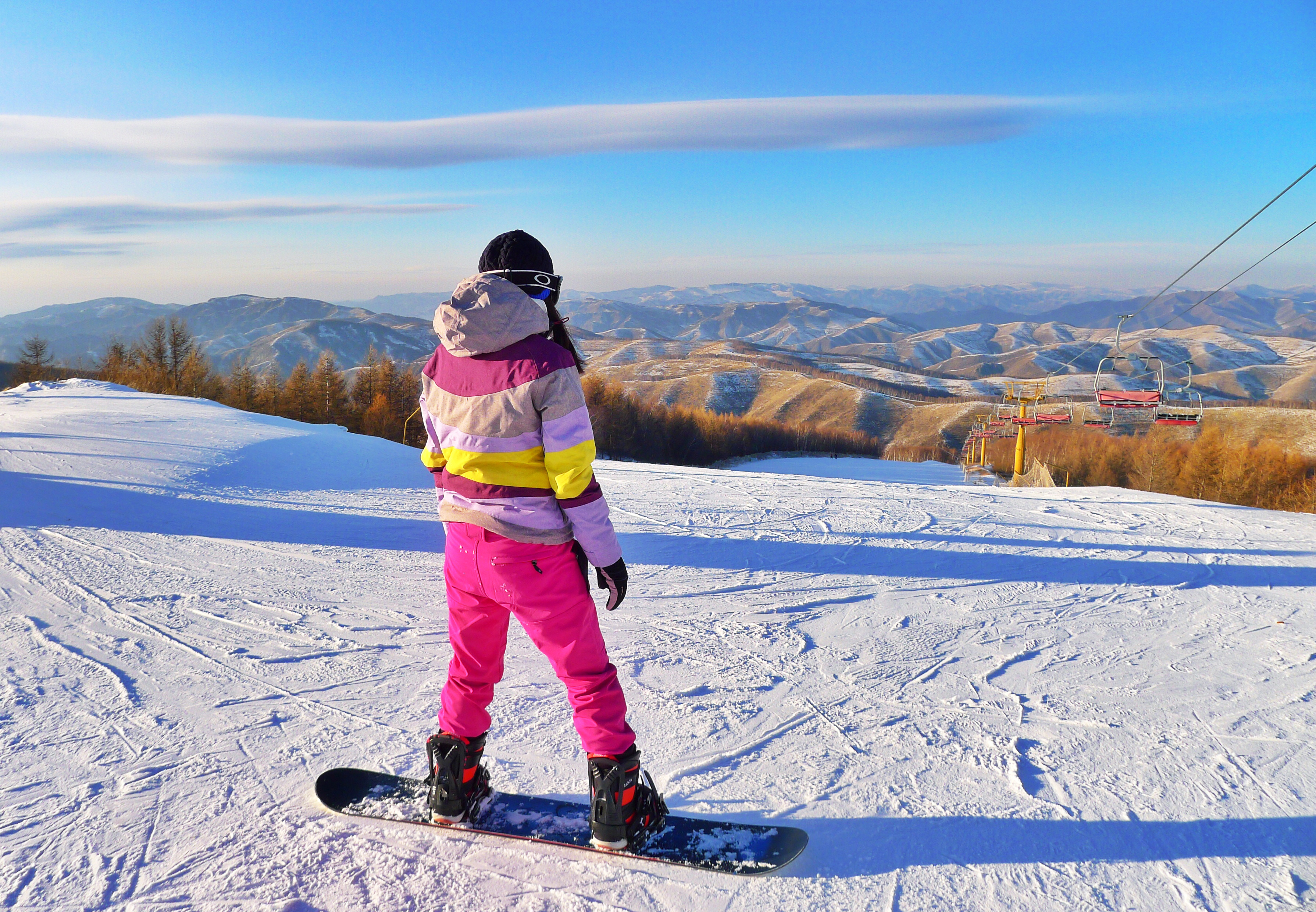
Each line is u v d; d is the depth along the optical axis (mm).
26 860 1636
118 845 1693
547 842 1711
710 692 2717
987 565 4652
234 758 2119
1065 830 1834
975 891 1599
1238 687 2779
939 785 2047
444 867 1633
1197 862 1709
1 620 3332
